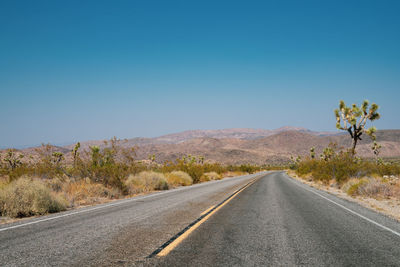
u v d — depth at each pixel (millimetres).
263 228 6496
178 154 199250
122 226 6516
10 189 8883
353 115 22297
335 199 12539
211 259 4320
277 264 4152
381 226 6824
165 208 9320
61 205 9492
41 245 4953
